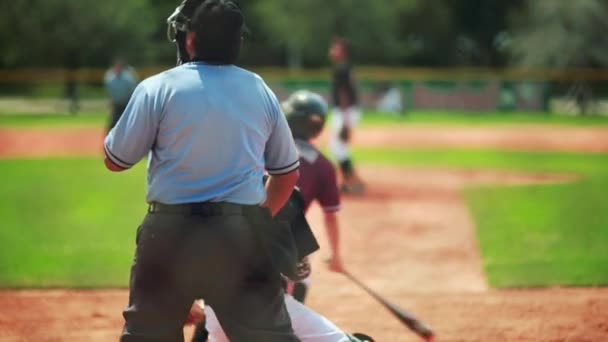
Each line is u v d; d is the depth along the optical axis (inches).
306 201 317.7
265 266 222.1
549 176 975.0
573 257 517.7
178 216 217.0
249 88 223.5
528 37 2869.1
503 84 2266.2
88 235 601.9
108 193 818.8
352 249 561.9
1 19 2534.5
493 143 1464.1
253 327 220.5
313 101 325.7
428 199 787.4
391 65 3196.4
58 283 459.8
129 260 521.0
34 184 885.8
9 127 1689.2
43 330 369.1
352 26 3034.0
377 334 369.4
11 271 486.3
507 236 591.2
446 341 353.1
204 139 216.4
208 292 220.2
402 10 3211.1
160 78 220.2
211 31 221.8
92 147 1326.3
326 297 436.1
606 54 2765.7
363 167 1083.3
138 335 219.1
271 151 231.8
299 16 3019.2
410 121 1950.1
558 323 376.2
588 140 1528.1
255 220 222.1
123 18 2620.6
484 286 458.9
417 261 525.3
